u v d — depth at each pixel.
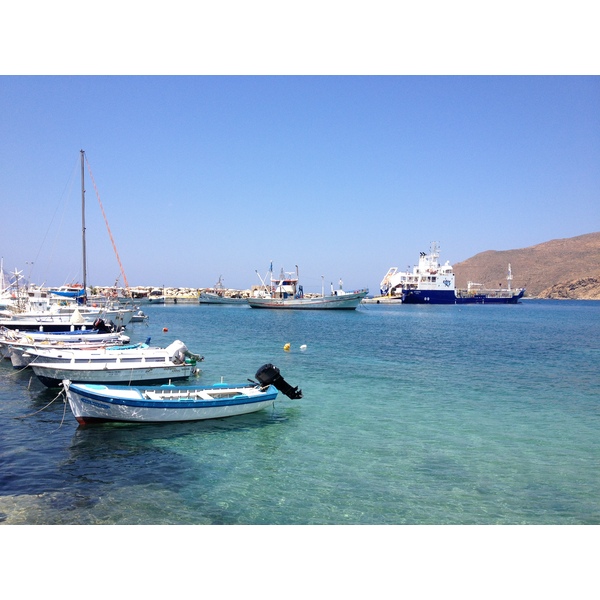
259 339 55.50
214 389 22.69
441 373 34.16
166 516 12.70
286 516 12.91
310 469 16.06
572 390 28.80
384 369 35.53
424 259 189.75
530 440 19.31
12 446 17.78
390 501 13.84
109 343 36.34
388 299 193.62
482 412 23.52
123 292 166.38
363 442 18.88
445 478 15.48
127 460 16.59
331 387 28.86
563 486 14.98
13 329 44.06
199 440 18.81
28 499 13.51
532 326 85.31
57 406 23.36
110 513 12.77
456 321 98.81
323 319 96.88
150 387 21.72
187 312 120.88
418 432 20.22
